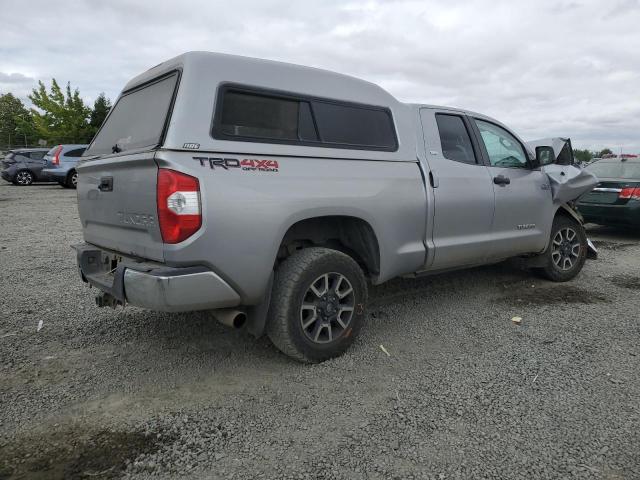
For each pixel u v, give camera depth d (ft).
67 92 123.75
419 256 14.08
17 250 25.31
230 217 10.01
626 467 8.13
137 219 10.43
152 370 11.73
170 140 9.64
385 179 13.04
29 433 9.13
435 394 10.55
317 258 11.55
